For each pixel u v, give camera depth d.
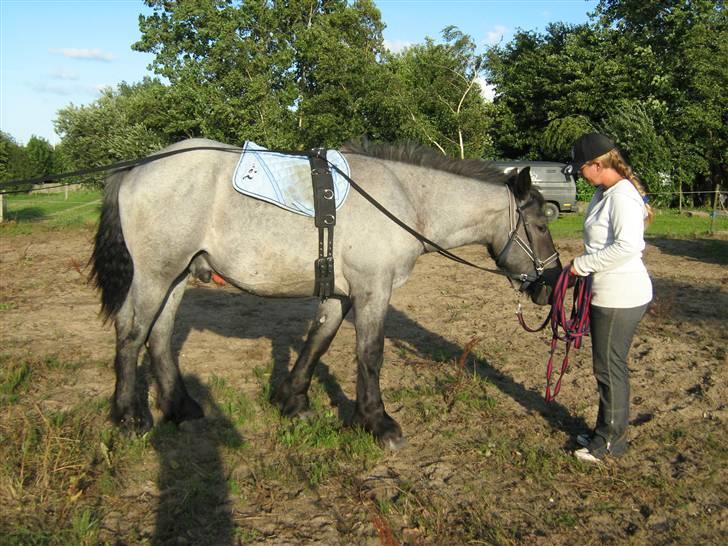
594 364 3.68
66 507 3.00
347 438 3.83
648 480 3.49
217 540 2.86
